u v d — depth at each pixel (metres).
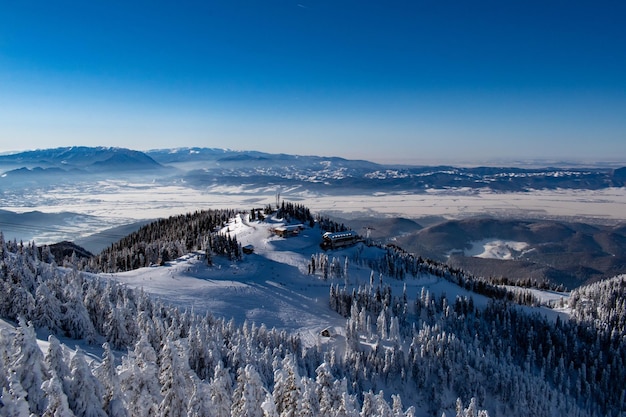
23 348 31.31
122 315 68.50
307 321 112.75
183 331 75.38
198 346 63.84
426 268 170.12
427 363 97.94
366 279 144.38
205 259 144.38
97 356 59.97
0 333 34.12
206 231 181.88
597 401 112.69
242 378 37.28
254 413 32.34
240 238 176.25
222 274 137.12
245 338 80.94
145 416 33.97
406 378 95.94
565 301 176.25
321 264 144.25
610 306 151.38
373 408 42.94
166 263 143.62
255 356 70.94
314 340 102.25
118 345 66.38
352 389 83.56
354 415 33.31
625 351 125.25
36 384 30.67
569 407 101.88
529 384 98.19
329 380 36.75
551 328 130.00
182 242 160.00
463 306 130.00
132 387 34.75
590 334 133.62
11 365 30.81
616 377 118.00
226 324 92.38
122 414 31.23
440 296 135.38
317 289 134.00
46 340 61.91
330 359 89.81
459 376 96.94
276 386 35.47
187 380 38.41
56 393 27.36
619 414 107.38
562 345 125.19
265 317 111.12
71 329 67.69
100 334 72.50
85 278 95.75
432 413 91.56
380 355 98.12
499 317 130.25
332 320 115.56
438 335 101.62
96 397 30.47
